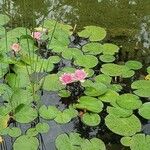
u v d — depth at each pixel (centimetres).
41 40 241
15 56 226
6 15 266
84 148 174
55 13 271
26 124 189
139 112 193
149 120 192
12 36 242
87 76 215
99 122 189
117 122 187
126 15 270
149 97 205
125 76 215
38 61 224
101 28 254
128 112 192
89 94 202
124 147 178
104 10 275
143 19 266
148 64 228
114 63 228
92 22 263
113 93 204
